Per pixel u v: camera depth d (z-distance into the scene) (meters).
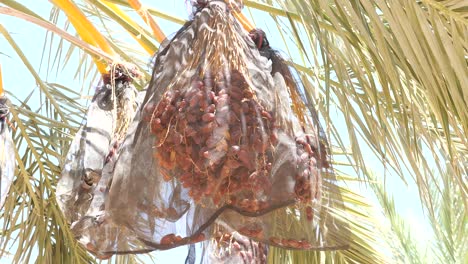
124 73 4.50
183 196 3.59
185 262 4.05
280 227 3.64
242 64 3.61
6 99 4.67
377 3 3.70
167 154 3.55
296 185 3.59
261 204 3.54
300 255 5.50
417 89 4.46
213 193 3.51
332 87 4.33
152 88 3.64
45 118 5.64
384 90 3.82
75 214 4.21
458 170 4.18
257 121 3.53
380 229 5.90
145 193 3.59
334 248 3.66
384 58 3.68
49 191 5.72
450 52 3.79
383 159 3.90
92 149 4.25
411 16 3.74
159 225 3.59
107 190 4.00
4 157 4.45
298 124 3.64
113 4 5.26
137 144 3.61
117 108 4.42
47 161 5.68
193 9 3.79
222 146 3.47
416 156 4.08
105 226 3.88
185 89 3.56
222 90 3.53
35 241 5.56
